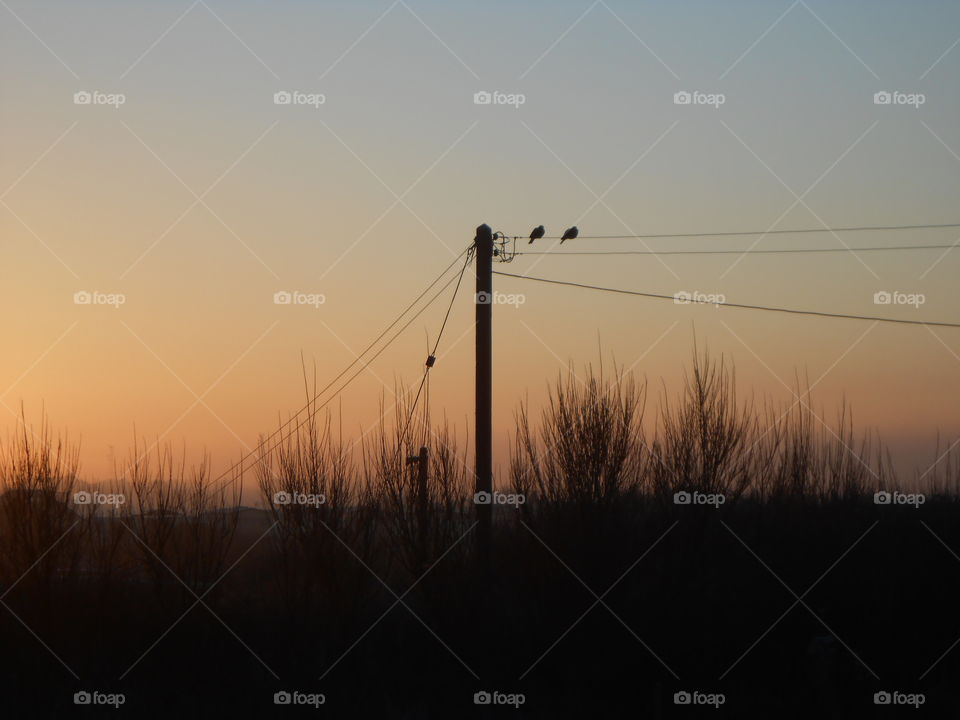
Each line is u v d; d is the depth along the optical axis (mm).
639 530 17516
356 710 17062
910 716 16312
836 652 18578
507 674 17516
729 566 18125
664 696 16812
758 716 16391
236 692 17875
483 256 17938
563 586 17344
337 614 18719
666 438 18047
